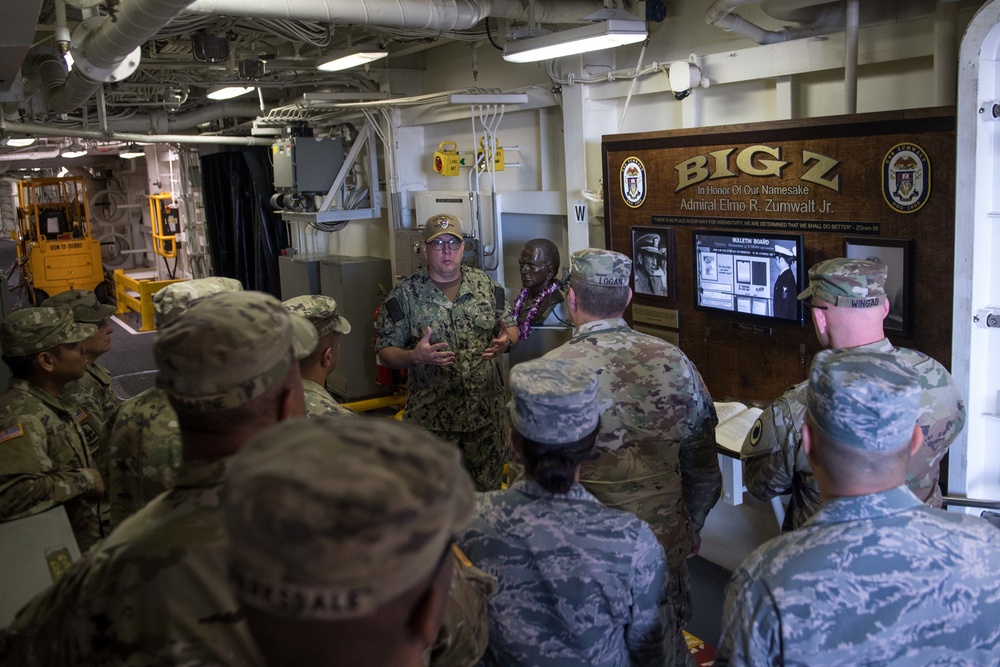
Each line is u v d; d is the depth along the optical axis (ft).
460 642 4.39
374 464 2.43
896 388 4.65
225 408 3.88
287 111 25.21
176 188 46.24
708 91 15.01
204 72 22.57
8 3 8.39
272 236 32.45
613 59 16.71
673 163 13.69
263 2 12.53
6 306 14.20
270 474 2.37
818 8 12.42
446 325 14.20
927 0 11.38
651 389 7.77
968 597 4.56
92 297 13.01
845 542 4.63
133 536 3.98
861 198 11.16
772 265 12.39
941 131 10.19
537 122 19.63
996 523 9.41
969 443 9.33
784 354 12.51
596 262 8.04
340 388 25.39
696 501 8.54
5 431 8.75
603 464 7.84
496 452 14.56
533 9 14.73
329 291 25.80
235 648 3.80
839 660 4.50
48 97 19.90
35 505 8.47
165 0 9.75
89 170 58.54
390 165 23.76
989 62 8.64
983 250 8.99
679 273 13.97
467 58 21.56
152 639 3.75
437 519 2.42
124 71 14.47
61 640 3.90
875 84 12.48
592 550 5.58
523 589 5.68
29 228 48.34
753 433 7.77
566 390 5.58
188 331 3.86
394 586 2.34
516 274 20.67
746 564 4.88
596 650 5.69
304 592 2.28
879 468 4.69
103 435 8.53
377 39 18.69
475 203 20.65
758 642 4.63
